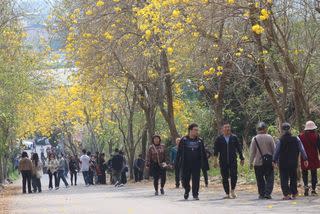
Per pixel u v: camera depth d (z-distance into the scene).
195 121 41.16
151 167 22.81
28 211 18.52
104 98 44.91
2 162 47.56
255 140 18.62
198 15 20.64
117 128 52.84
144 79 34.34
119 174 35.75
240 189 23.41
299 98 22.28
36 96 42.00
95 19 30.44
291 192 18.34
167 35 22.45
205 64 22.25
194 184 19.53
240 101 33.44
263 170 18.58
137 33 29.88
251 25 20.84
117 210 17.02
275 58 21.16
